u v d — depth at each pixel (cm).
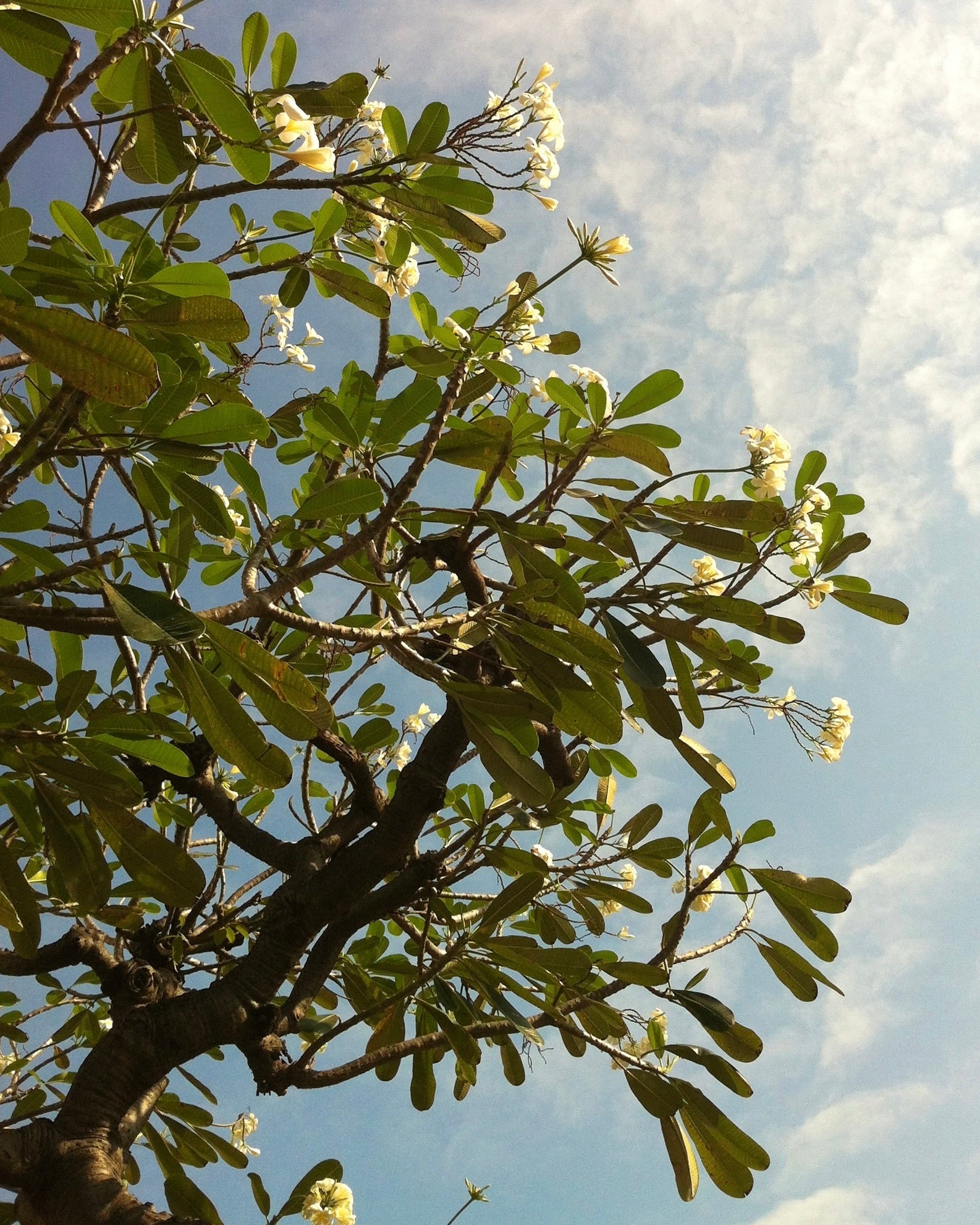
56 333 135
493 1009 259
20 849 236
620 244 214
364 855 234
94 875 183
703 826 254
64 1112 203
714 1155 236
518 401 228
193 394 171
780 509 221
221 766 298
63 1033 295
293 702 156
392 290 228
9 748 178
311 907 231
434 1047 231
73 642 209
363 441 225
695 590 234
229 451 191
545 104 208
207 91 158
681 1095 237
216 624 154
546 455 232
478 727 203
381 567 223
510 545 213
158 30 158
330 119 217
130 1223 186
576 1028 238
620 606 223
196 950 267
